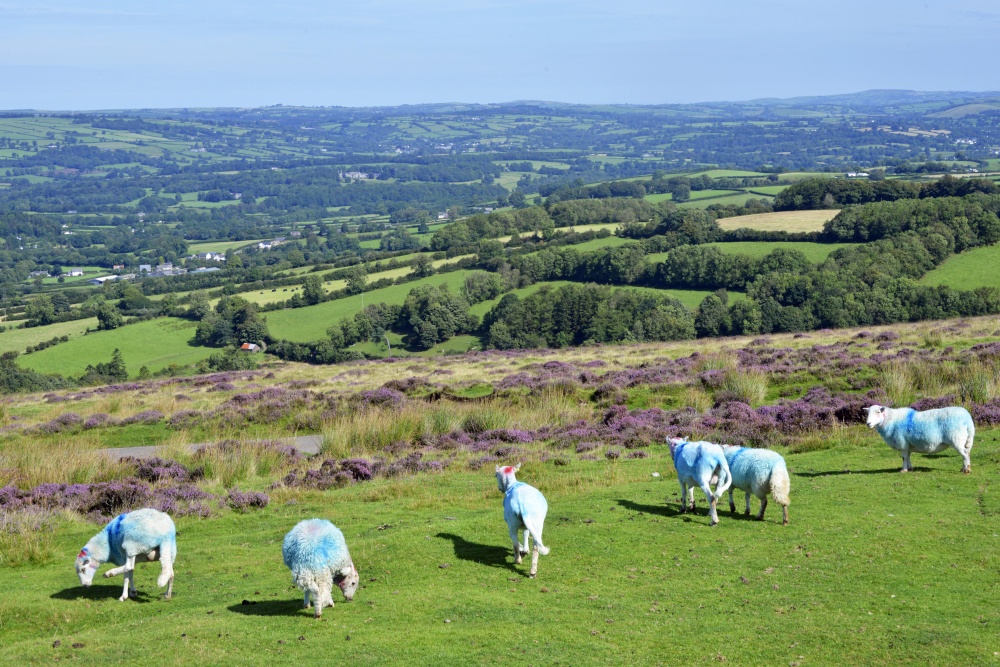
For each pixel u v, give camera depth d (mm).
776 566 13250
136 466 27297
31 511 20828
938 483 17172
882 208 121312
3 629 13016
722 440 25297
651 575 13297
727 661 10164
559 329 110938
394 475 25234
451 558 14672
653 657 10352
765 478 15219
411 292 126375
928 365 32406
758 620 11289
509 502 13750
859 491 17094
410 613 12109
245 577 15141
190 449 30359
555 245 154125
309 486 24266
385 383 43781
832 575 12672
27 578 15828
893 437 18453
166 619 12742
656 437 27297
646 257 129000
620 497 18469
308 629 11703
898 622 10906
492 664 10258
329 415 36562
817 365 36250
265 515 20531
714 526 15508
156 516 14164
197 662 10641
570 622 11570
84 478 26031
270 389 44031
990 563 12664
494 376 44406
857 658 10055
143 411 38938
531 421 32562
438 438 30531
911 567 12742
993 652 9914
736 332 97500
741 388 33000
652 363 44031
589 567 13820
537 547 13500
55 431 37125
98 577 15500
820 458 21297
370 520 18812
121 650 11258
